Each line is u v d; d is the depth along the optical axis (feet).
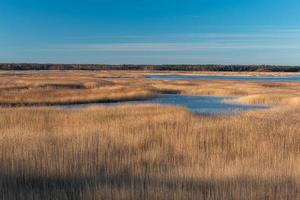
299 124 58.49
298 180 27.71
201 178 27.96
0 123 58.90
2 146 37.68
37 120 62.59
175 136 45.88
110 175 29.19
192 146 41.52
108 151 37.17
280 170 30.71
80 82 188.75
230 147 41.65
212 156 36.40
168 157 36.58
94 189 25.08
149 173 29.76
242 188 25.12
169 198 23.34
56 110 77.61
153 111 76.79
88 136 44.96
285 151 39.32
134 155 37.06
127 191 24.50
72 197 23.88
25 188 25.62
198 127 52.54
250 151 39.27
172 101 129.80
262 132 49.37
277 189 25.27
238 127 52.54
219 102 125.59
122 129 51.47
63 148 37.11
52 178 28.02
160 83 227.20
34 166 30.12
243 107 108.68
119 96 131.85
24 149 35.94
